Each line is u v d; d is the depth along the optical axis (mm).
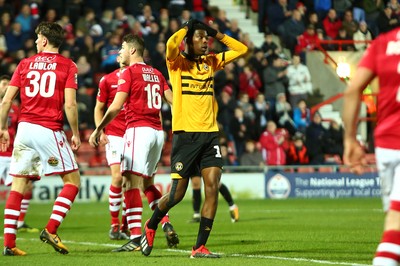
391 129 11539
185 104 18781
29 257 19141
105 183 48750
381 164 11641
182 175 18844
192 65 18953
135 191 20844
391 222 11070
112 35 51875
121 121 25297
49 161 19625
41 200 47312
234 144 50875
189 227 29859
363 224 30859
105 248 21719
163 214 19203
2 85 28906
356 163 11461
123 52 21578
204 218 18797
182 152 18781
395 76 11500
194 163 18891
